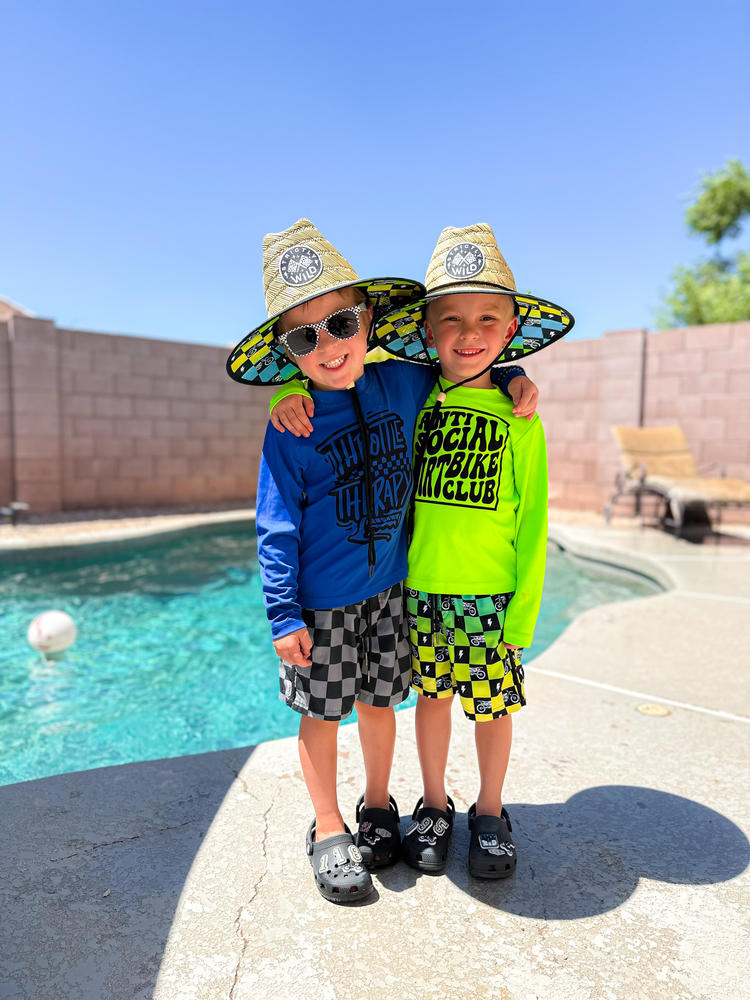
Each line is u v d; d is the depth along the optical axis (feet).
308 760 5.16
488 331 5.19
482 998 3.88
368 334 5.56
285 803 5.98
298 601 5.08
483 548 5.22
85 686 11.53
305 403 4.93
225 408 35.91
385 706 5.26
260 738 9.52
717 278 62.75
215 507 34.04
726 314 57.88
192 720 10.13
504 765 5.38
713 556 19.69
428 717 5.54
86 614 16.05
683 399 27.94
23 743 9.30
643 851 5.35
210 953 4.21
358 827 5.53
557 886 4.91
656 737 7.43
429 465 5.40
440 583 5.27
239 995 3.89
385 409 5.27
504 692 5.29
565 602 17.04
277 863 5.12
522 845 5.43
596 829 5.65
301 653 4.83
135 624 15.29
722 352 26.94
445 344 5.27
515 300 5.41
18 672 12.18
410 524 5.53
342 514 5.03
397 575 5.34
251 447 37.22
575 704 8.38
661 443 26.27
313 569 5.04
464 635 5.25
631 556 20.04
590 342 30.22
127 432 32.37
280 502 4.96
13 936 4.31
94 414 31.30
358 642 5.17
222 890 4.80
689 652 10.62
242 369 5.25
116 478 32.14
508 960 4.18
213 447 35.55
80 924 4.43
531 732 7.54
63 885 4.82
